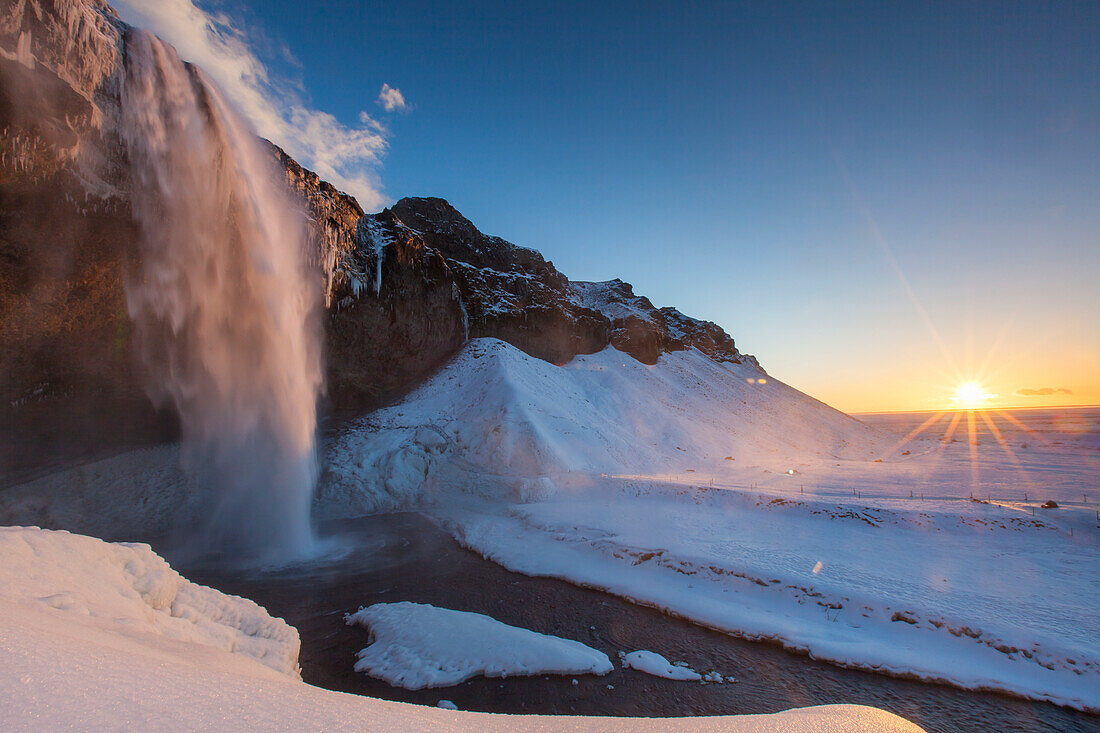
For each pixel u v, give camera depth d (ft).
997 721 25.57
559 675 28.66
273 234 73.31
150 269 59.67
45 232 50.78
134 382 67.46
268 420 73.51
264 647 17.44
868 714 13.80
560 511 67.36
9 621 7.34
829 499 70.44
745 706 26.22
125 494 65.31
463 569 49.03
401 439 90.58
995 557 47.50
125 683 6.57
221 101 64.80
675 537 54.08
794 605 38.81
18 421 61.57
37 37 44.19
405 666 28.84
